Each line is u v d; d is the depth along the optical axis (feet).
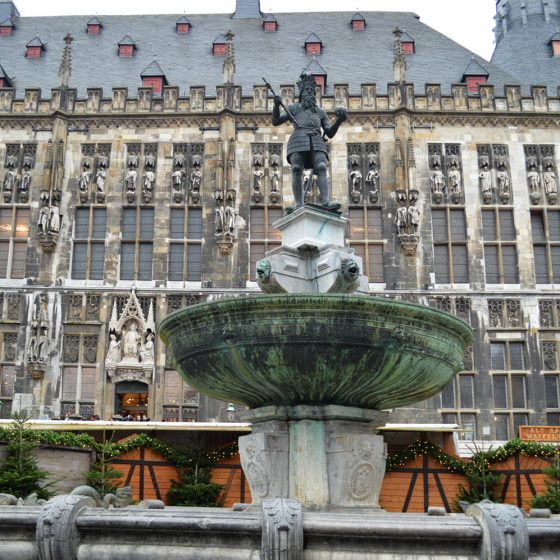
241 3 157.99
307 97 43.19
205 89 123.13
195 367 32.55
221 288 111.96
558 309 112.16
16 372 108.47
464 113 119.34
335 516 22.98
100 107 119.96
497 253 115.34
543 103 120.16
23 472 57.41
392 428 80.69
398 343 30.01
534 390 108.58
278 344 29.63
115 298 112.06
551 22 150.00
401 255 113.70
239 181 117.39
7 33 148.36
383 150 118.62
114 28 151.02
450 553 21.03
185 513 22.75
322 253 40.11
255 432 34.22
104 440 72.64
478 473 70.28
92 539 22.17
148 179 117.08
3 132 119.14
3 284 112.37
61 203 116.26
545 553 21.53
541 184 117.91
